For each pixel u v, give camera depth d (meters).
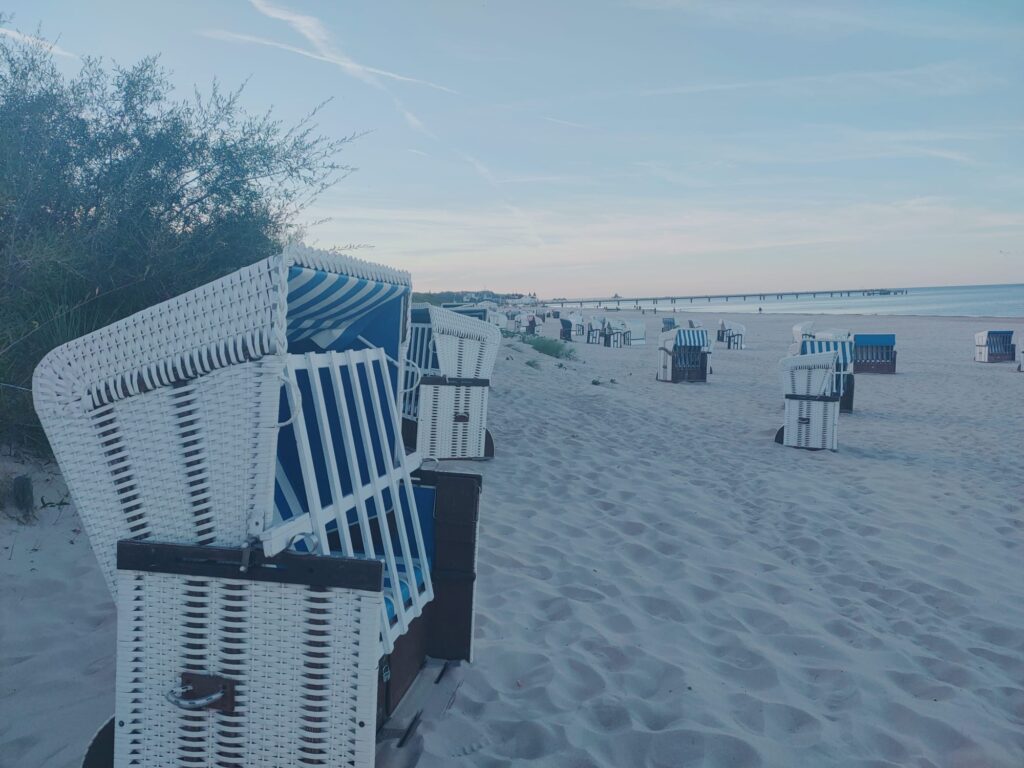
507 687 3.50
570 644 3.96
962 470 9.06
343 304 2.96
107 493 2.36
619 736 3.12
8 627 3.65
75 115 6.40
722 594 4.75
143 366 2.28
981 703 3.57
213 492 2.30
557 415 11.37
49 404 2.32
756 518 6.61
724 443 10.29
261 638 2.27
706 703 3.41
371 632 2.22
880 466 9.18
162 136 6.67
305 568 2.23
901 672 3.83
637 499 6.89
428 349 8.16
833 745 3.15
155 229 6.50
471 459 8.18
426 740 2.99
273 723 2.28
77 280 5.93
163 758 2.32
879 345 21.77
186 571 2.27
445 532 3.52
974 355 27.45
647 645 4.02
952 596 4.89
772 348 33.97
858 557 5.60
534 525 5.96
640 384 17.61
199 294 2.23
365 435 2.93
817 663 3.90
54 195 6.11
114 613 3.89
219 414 2.28
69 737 2.91
